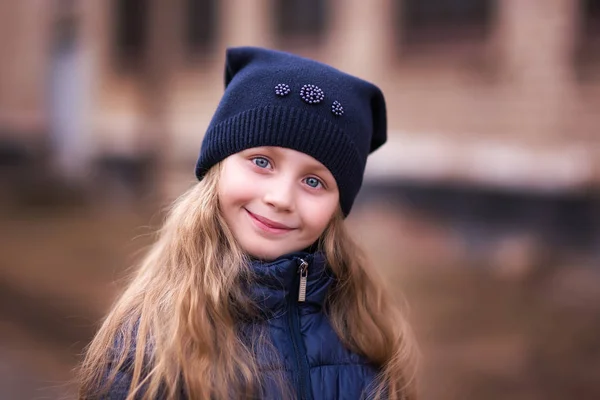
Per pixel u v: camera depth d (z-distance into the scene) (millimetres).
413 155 7750
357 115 1381
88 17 11734
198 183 1402
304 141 1289
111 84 11414
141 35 10992
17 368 3955
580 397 3564
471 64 7562
